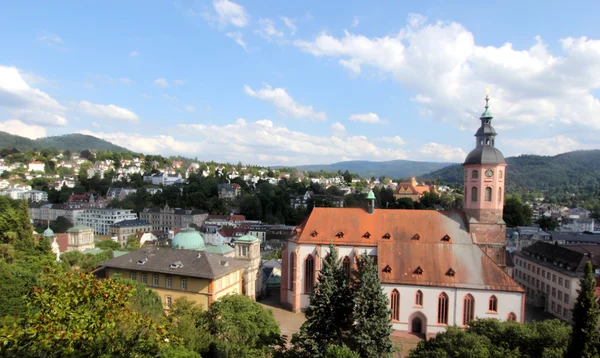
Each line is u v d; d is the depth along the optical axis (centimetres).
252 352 4678
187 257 7788
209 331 5038
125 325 2828
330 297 4903
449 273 7050
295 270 8306
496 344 4422
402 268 7262
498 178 7769
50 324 2227
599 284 8088
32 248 8712
